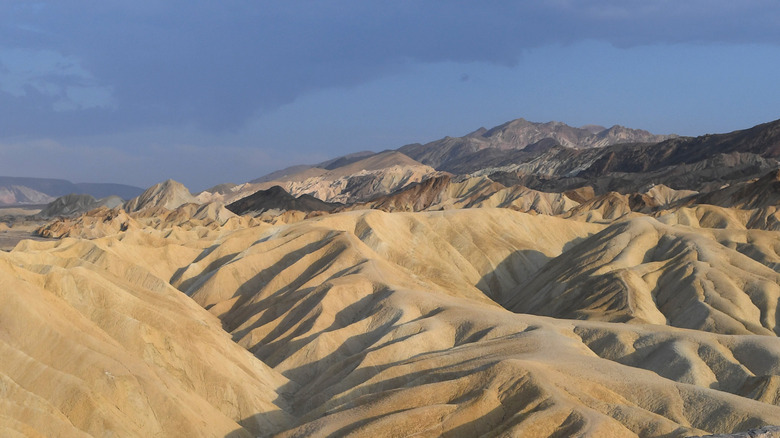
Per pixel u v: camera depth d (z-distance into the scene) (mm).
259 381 78188
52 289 72750
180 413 62188
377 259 123750
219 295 121562
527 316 91250
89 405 57281
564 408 58656
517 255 160875
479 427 59938
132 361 64312
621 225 144875
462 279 144125
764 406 61250
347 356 88062
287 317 99625
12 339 61312
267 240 136625
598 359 71625
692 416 61438
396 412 62656
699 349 79312
